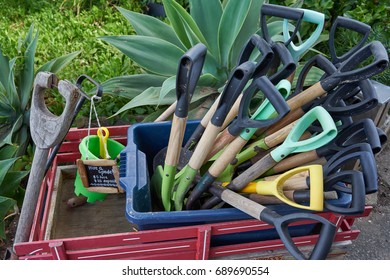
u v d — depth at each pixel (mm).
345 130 795
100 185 1049
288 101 812
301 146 738
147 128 1047
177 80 690
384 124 1571
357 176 700
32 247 820
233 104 774
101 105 1639
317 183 717
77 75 1757
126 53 1343
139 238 831
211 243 916
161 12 2283
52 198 1104
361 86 771
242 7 1206
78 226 1104
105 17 2244
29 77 1482
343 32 1756
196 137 951
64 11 2395
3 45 1951
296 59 889
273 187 775
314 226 932
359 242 1368
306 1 1738
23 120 1504
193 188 919
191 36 1284
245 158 896
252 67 677
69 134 1128
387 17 1811
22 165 1455
